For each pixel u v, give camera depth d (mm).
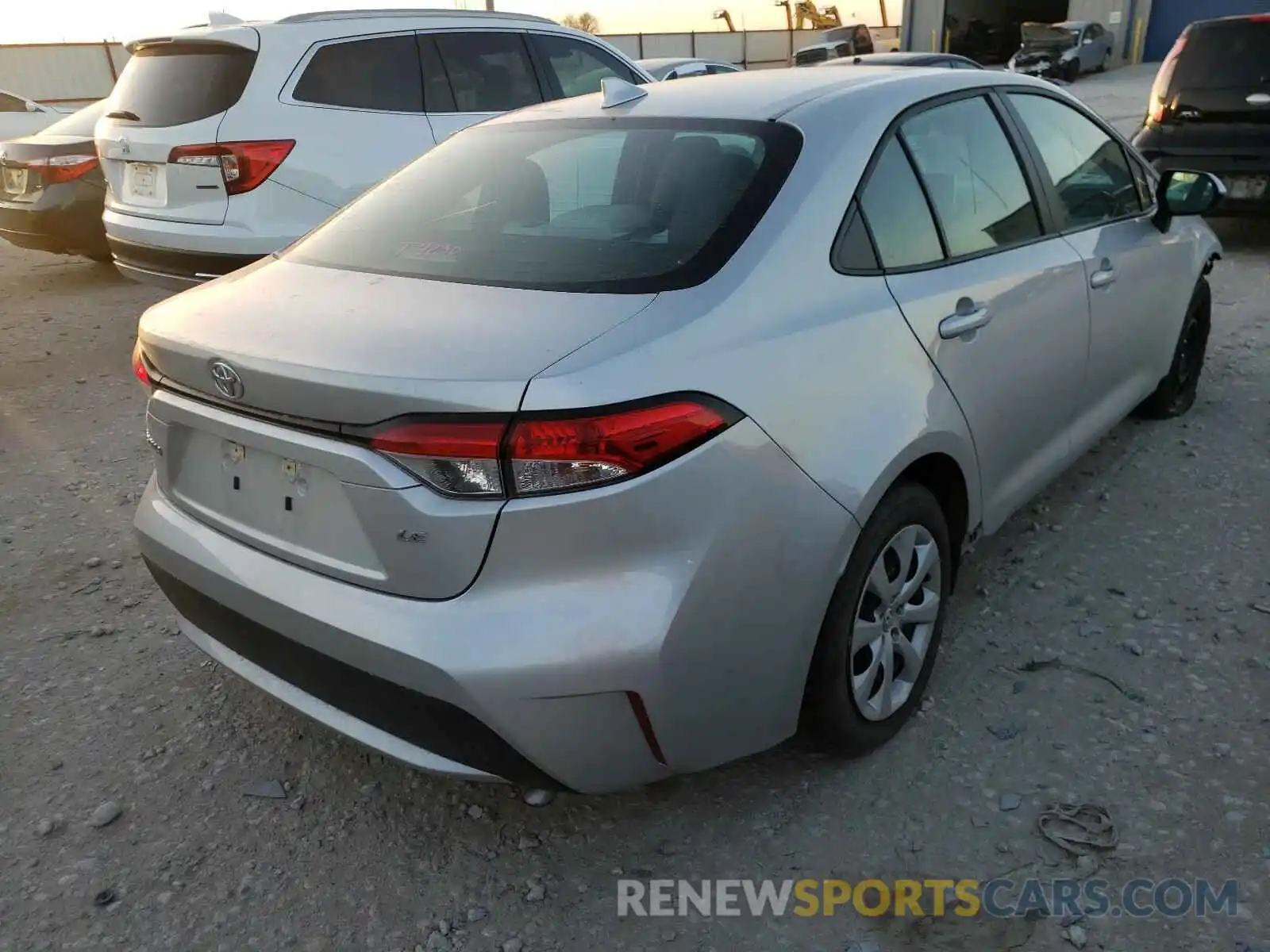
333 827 2479
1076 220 3426
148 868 2359
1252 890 2152
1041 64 26734
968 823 2381
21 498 4367
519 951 2115
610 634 1908
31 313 7727
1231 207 7578
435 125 6184
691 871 2295
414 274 2389
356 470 1945
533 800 2441
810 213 2361
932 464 2680
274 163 5516
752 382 2057
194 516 2424
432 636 1922
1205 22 7684
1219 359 5504
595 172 2607
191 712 2920
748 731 2209
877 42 40500
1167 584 3332
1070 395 3375
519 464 1834
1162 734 2631
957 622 3182
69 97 28938
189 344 2193
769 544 2076
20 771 2680
